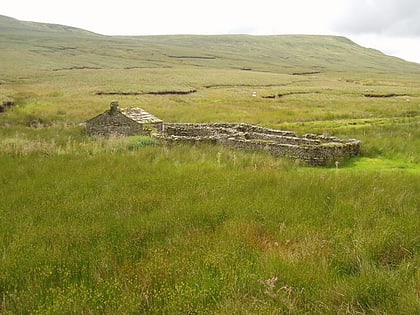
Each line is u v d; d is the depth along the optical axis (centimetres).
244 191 1086
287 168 1616
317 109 4528
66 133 3000
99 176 1300
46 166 1474
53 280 600
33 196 1047
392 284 547
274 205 938
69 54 13525
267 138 2247
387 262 650
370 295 530
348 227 781
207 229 799
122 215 887
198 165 1520
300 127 3122
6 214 891
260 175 1281
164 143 2200
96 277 593
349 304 515
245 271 586
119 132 2845
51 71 9350
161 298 536
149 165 1505
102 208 943
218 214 873
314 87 7956
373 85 8844
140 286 561
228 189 1098
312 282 568
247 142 2067
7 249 688
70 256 662
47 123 3566
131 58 14150
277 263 612
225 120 3675
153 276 589
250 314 487
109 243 716
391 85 8888
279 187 1130
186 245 704
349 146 1912
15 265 628
